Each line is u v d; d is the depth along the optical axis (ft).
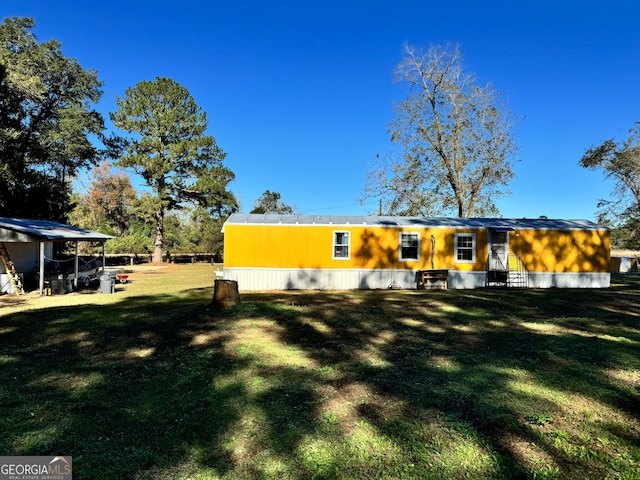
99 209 152.76
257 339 24.20
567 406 14.61
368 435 12.43
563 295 46.16
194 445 11.84
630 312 34.45
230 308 33.76
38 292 52.60
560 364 19.39
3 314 34.22
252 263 53.06
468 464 10.93
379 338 24.66
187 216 158.92
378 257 54.24
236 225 52.95
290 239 53.42
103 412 14.03
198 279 71.31
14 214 77.87
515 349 22.17
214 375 17.85
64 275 55.57
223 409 14.30
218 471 10.55
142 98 102.78
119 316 31.71
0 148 73.00
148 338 24.58
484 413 13.99
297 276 53.36
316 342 23.59
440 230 55.01
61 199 88.94
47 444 11.82
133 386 16.55
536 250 56.13
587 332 26.43
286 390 16.12
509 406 14.56
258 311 32.71
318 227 53.72
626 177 106.11
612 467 10.82
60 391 15.96
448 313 33.24
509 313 33.55
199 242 139.85
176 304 38.17
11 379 17.37
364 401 15.01
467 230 55.11
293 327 27.43
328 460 11.05
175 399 15.17
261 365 19.29
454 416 13.75
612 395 15.56
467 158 95.30
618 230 115.96
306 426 13.03
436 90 93.61
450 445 11.89
